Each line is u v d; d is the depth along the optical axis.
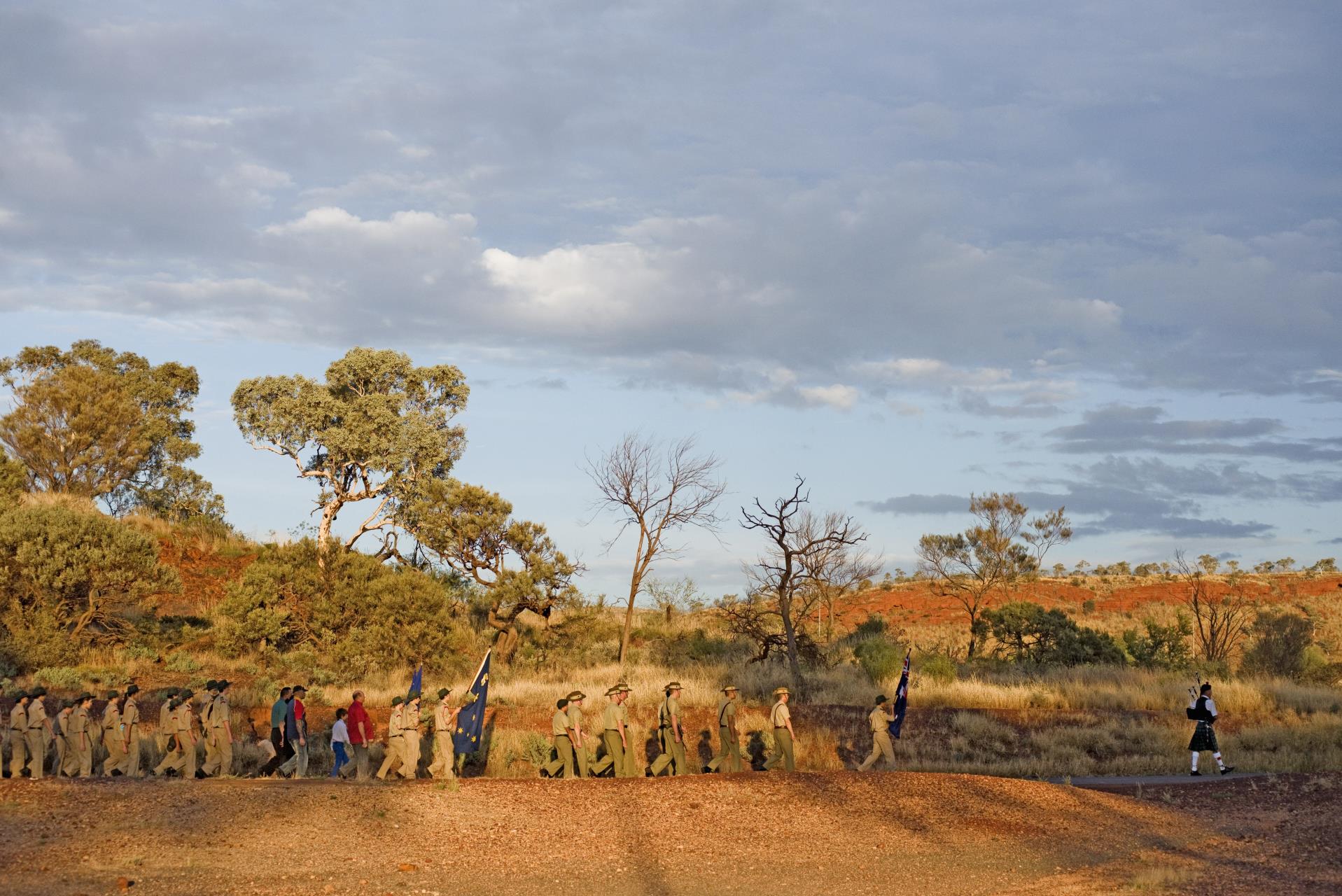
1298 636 38.75
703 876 12.33
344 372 48.16
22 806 13.20
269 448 47.09
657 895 11.45
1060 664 36.72
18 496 39.06
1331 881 11.53
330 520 47.09
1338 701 28.62
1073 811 16.36
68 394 44.62
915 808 15.86
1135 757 23.89
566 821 14.40
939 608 64.50
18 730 16.72
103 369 52.19
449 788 15.79
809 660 34.44
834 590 53.38
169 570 31.05
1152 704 28.47
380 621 32.06
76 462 44.72
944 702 28.47
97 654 28.59
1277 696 29.27
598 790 16.17
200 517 46.09
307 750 19.47
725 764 19.53
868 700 28.17
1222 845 14.32
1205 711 21.64
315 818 13.56
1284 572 76.44
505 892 11.24
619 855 13.05
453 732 19.09
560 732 18.38
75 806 13.30
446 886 11.31
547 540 36.38
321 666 31.00
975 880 12.42
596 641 37.22
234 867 11.36
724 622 42.81
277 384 46.59
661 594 46.06
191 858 11.59
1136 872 12.66
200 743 18.59
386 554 46.09
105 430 45.09
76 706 17.59
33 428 43.81
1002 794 16.92
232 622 30.84
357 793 14.95
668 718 19.45
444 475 49.00
